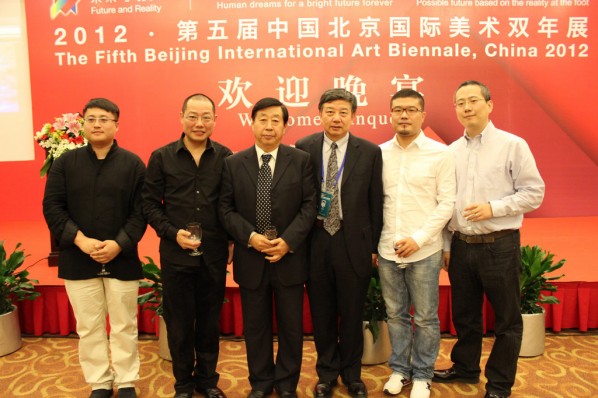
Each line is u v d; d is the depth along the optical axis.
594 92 4.95
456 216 2.27
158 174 2.13
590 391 2.36
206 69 4.89
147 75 4.89
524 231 4.49
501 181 2.18
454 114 4.95
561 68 4.93
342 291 2.22
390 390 2.31
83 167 2.13
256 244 2.07
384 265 2.29
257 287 2.16
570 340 2.93
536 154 5.02
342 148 2.21
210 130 2.12
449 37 4.88
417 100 2.14
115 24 4.85
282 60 4.88
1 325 2.78
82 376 2.56
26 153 5.03
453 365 2.53
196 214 2.12
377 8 4.85
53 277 3.29
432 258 2.21
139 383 2.49
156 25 4.85
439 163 2.18
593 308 3.04
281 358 2.25
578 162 5.03
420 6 4.84
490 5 4.86
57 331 3.10
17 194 5.08
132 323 2.24
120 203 2.15
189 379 2.28
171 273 2.12
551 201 5.07
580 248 3.85
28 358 2.77
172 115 4.93
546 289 2.86
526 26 4.88
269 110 2.09
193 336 2.24
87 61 4.88
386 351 2.71
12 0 4.86
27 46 4.91
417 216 2.19
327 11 4.84
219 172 2.17
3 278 2.82
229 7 4.83
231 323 3.09
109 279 2.18
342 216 2.17
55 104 4.93
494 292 2.21
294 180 2.12
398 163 2.23
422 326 2.25
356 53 4.88
